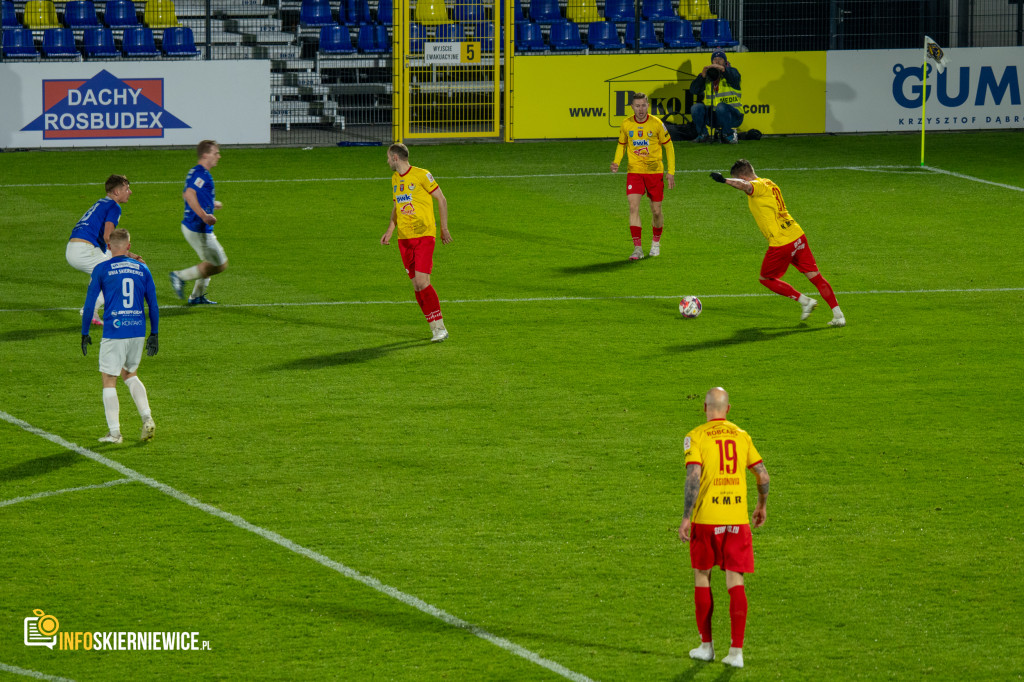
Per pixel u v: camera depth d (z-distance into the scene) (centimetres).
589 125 10719
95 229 5153
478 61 10694
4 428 3906
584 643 2584
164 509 3269
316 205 7912
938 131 10844
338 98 11731
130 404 4153
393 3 10506
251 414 4050
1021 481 3416
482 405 4134
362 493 3378
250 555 2992
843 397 4184
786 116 10712
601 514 3231
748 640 2594
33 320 5278
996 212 7475
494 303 5572
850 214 7475
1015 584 2814
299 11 12431
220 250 5425
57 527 3148
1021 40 11375
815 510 3238
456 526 3158
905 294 5634
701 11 12450
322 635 2616
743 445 2523
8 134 9888
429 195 4828
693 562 2522
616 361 4647
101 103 9969
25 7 11769
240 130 10294
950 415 3978
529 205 7912
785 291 5147
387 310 5459
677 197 8131
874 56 10694
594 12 12400
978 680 2420
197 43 11700
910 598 2759
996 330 5016
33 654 2531
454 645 2577
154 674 2459
